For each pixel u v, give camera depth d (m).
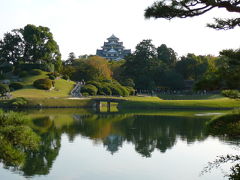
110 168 26.38
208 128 11.22
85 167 26.42
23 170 25.02
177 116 62.75
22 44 112.00
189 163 28.03
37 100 79.12
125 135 41.72
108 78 113.06
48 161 27.92
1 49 110.19
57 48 116.25
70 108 80.44
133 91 104.12
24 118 11.31
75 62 131.38
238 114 11.28
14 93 85.50
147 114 67.50
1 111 11.30
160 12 10.32
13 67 109.31
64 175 24.11
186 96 103.06
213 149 33.19
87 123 52.97
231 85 9.38
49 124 50.78
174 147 34.38
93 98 82.94
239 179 9.70
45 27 111.25
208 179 23.47
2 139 9.89
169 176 24.44
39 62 113.44
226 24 10.91
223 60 11.47
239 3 10.05
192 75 120.31
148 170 25.98
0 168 25.36
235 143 35.97
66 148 33.41
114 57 199.62
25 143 10.46
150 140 38.28
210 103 80.25
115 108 87.56
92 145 35.16
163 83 114.12
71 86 102.62
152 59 117.88
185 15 10.45
